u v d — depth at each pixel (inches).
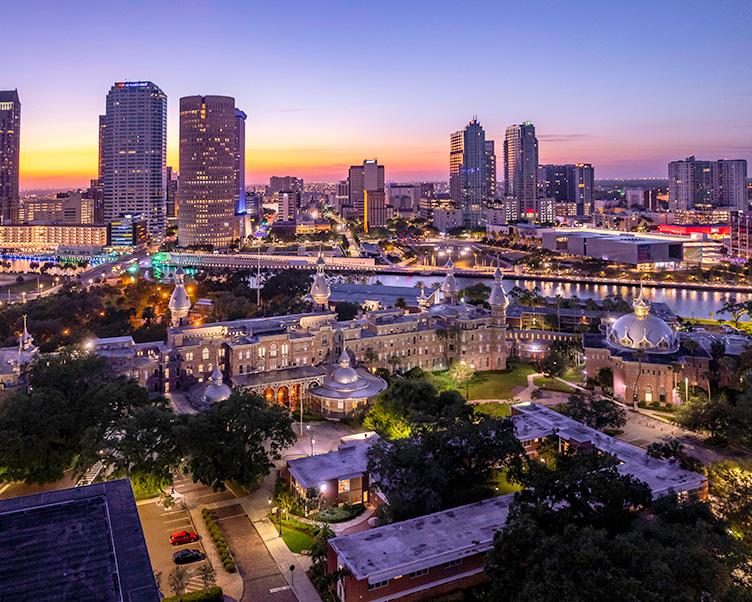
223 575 3993.6
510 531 3326.8
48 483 5442.9
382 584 3577.8
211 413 5182.1
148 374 7480.3
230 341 7854.3
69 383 6186.0
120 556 2817.4
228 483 5383.9
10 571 2706.7
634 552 2984.7
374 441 5777.6
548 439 5772.6
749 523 3941.9
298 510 4867.1
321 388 7436.0
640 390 7652.6
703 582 2886.3
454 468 4650.6
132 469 4773.6
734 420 6087.6
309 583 3941.9
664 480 4751.5
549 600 2780.5
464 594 3732.8
